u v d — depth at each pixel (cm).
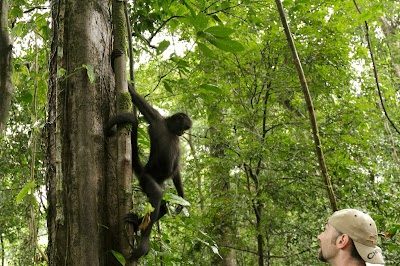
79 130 334
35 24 509
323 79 894
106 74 362
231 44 404
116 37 373
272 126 927
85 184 324
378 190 918
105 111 352
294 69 867
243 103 916
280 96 930
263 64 907
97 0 371
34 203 430
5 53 360
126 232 327
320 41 894
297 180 884
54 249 321
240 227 976
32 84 580
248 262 1152
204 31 400
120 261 311
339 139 892
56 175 327
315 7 918
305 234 897
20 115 706
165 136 471
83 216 319
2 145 716
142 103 457
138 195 470
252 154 880
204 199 995
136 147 424
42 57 652
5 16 366
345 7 917
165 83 542
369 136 934
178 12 598
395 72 1456
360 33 1180
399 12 1493
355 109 911
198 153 1058
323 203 904
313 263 893
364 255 292
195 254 862
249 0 703
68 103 342
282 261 1019
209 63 880
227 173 934
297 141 897
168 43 504
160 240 473
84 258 312
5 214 750
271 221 880
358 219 297
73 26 356
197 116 1014
